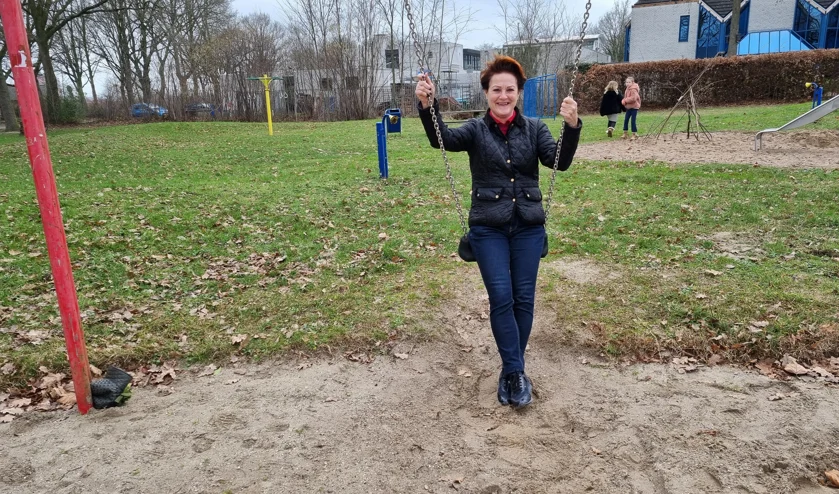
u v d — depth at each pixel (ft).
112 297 16.21
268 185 31.50
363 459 9.75
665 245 18.81
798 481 8.94
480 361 12.94
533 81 88.33
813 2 108.58
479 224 10.58
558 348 13.17
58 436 10.62
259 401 11.62
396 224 22.66
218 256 19.67
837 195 23.34
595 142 49.65
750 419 10.38
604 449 9.80
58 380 12.39
